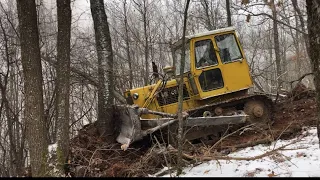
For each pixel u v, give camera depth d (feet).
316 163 17.35
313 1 11.52
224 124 24.47
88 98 43.21
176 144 23.12
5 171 31.01
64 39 20.03
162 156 20.80
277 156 18.97
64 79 19.80
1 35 33.50
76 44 37.06
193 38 25.43
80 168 19.21
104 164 21.65
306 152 19.45
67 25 20.17
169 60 55.72
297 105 30.50
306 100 31.30
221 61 25.68
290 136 24.25
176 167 19.17
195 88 25.52
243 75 25.96
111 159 22.31
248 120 25.43
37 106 18.40
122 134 25.58
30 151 18.22
